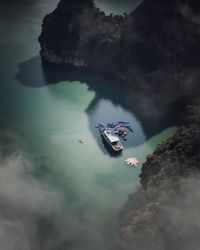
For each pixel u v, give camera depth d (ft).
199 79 644.69
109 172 518.78
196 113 538.88
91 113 613.11
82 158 534.37
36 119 589.32
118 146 549.13
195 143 442.09
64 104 624.59
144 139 577.43
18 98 623.77
